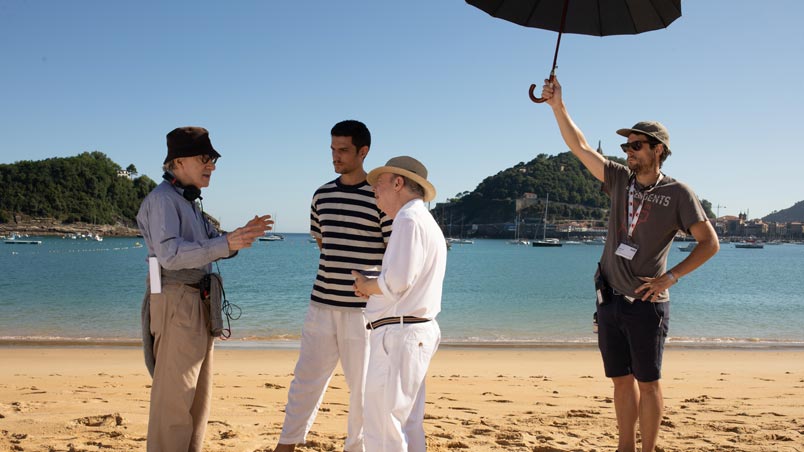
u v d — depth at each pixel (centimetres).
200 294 330
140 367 1111
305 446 455
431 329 311
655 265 362
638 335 360
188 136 327
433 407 693
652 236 360
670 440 504
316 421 571
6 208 19312
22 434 475
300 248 14100
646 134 359
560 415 643
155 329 321
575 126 390
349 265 376
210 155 334
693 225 349
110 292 3362
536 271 6372
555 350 1439
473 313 2548
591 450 463
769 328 2131
